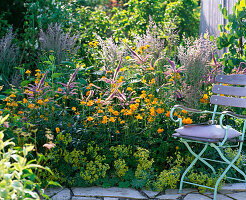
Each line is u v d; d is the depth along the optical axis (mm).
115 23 7875
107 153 3428
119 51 4676
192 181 3289
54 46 5395
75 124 3436
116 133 3486
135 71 4629
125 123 3539
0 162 1825
